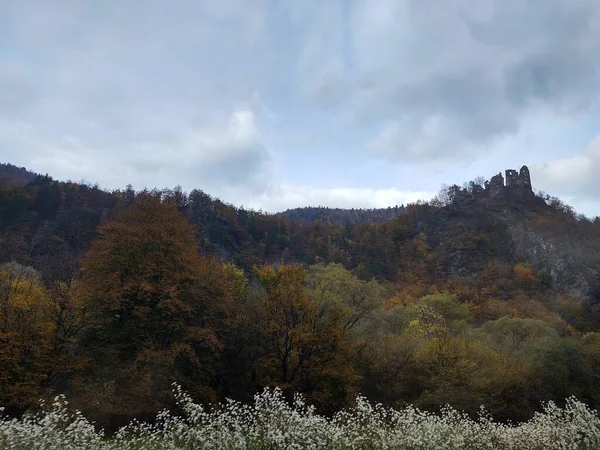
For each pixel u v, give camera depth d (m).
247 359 29.39
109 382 24.22
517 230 125.81
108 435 22.42
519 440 18.28
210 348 28.08
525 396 40.97
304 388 29.44
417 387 36.19
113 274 27.11
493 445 17.75
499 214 136.88
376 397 34.53
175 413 24.12
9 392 22.38
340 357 31.25
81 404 22.31
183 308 27.27
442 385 34.72
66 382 24.80
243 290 38.47
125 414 23.05
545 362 44.41
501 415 37.94
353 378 30.52
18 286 28.66
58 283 28.08
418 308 54.31
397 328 47.28
